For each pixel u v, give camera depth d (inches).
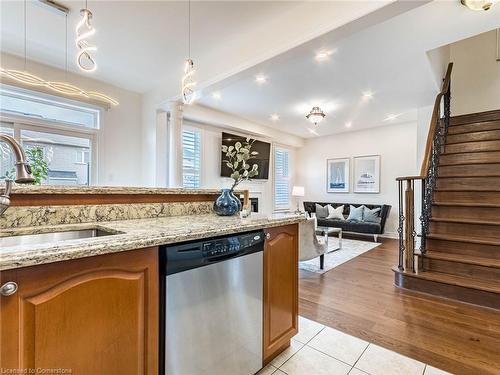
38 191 54.7
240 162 93.8
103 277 38.4
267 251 66.4
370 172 278.1
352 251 195.8
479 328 85.8
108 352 38.8
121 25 111.3
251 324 61.7
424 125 202.2
